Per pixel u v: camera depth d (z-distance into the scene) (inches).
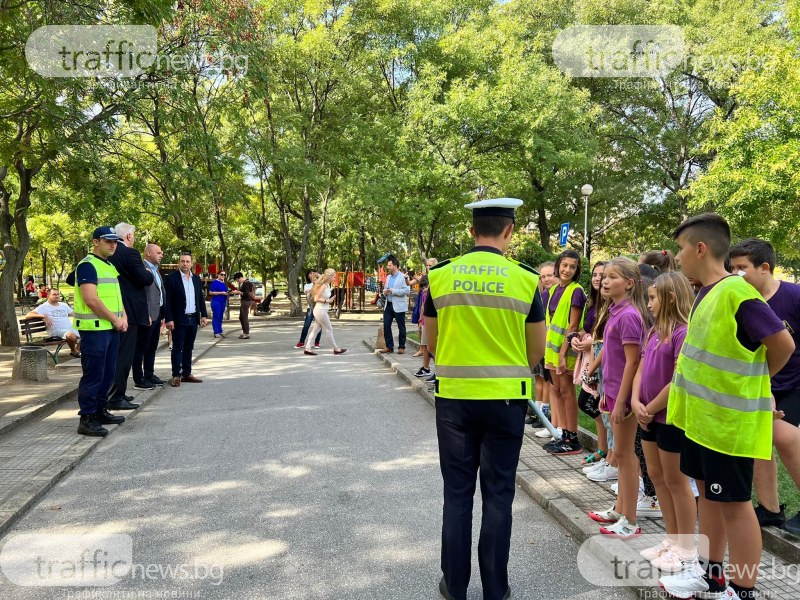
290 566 132.9
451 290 121.6
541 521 158.4
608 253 1296.8
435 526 154.2
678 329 125.4
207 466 201.0
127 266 275.4
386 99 922.7
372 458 210.4
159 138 584.4
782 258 860.0
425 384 331.3
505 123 738.2
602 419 184.9
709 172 672.4
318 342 540.7
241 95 666.2
